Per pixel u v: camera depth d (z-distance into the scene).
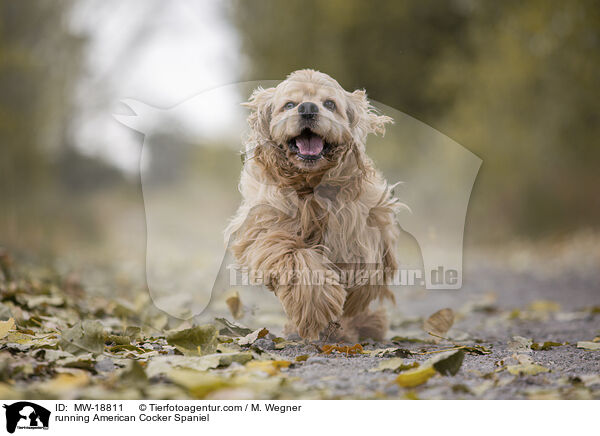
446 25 28.92
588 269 16.09
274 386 3.95
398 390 4.12
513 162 25.20
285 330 6.48
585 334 7.23
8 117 20.28
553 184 25.17
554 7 22.81
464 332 7.36
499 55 25.03
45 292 8.17
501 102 25.22
